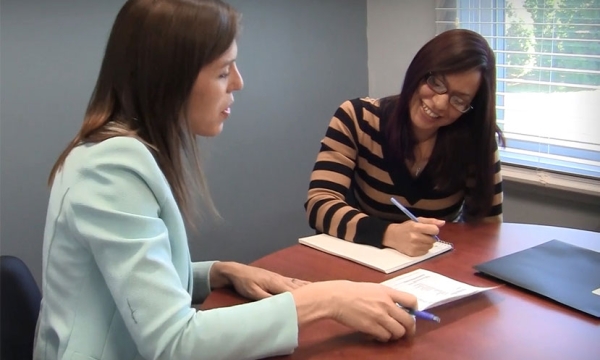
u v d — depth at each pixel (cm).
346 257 144
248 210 265
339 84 284
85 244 97
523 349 102
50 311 103
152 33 99
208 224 251
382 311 104
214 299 126
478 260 141
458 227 165
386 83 288
